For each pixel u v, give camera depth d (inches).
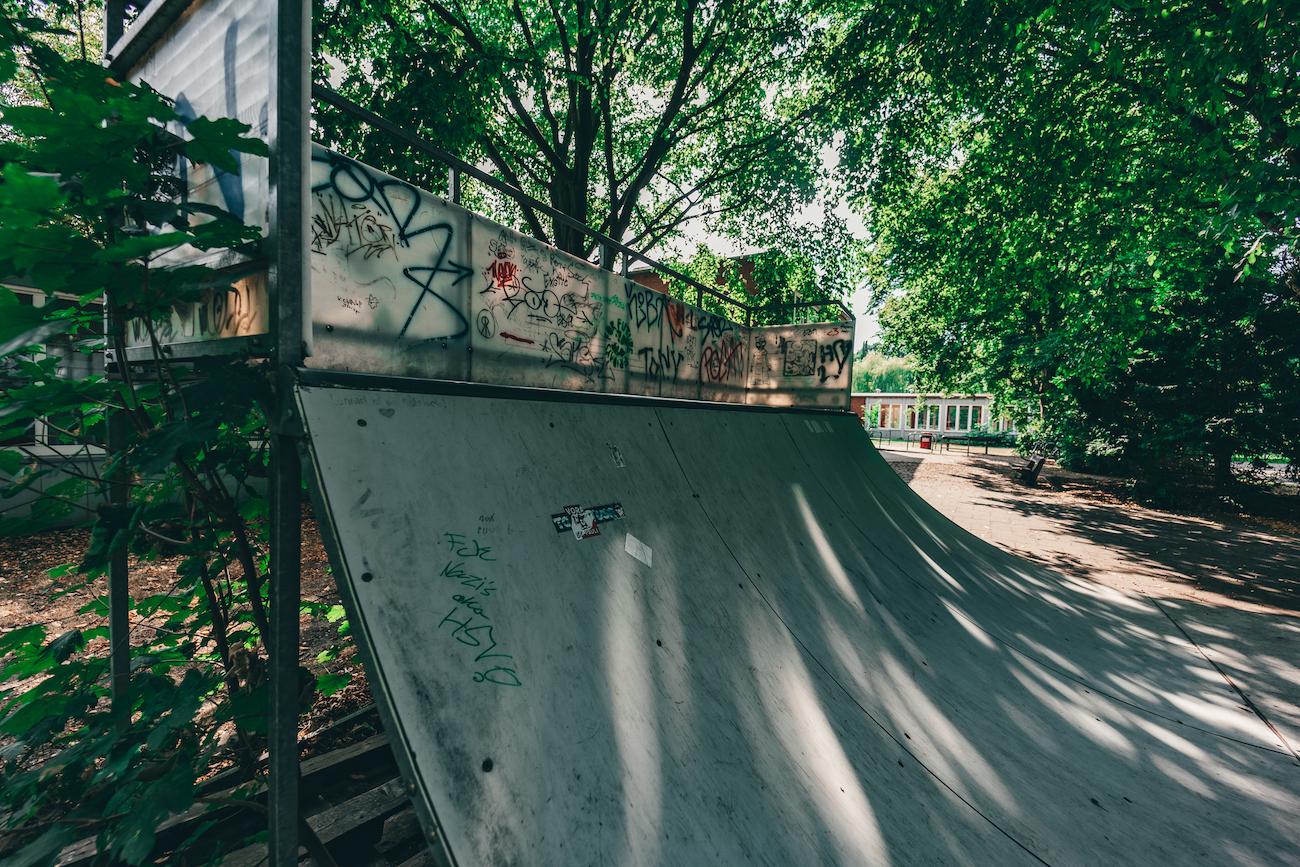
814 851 76.8
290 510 64.7
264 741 95.3
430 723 59.1
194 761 65.2
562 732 70.8
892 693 121.1
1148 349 544.7
